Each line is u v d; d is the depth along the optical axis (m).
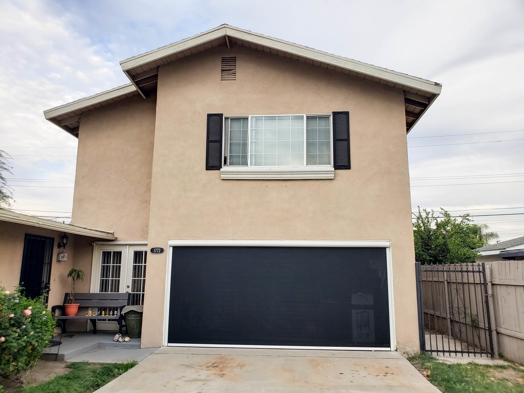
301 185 8.39
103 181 10.00
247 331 8.02
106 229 9.76
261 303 8.10
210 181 8.57
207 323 8.11
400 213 8.13
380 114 8.51
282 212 8.33
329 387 5.61
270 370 6.43
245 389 5.51
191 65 9.07
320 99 8.70
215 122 8.79
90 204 9.93
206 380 5.90
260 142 8.71
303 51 8.32
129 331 8.59
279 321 8.02
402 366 6.66
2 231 7.11
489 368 6.59
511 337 7.05
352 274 8.06
